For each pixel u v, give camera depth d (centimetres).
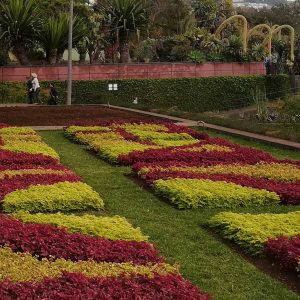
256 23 5653
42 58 3269
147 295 440
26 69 2912
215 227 691
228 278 542
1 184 820
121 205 804
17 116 1983
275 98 3269
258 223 662
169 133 1474
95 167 1091
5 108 2306
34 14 2950
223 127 1748
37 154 1105
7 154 1080
